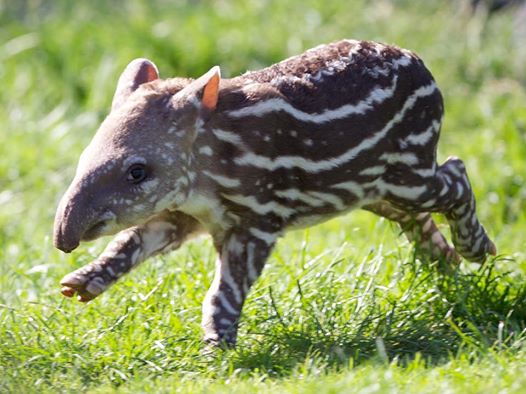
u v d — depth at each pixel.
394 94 12.91
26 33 24.53
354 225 17.47
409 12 26.02
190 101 12.01
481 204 17.81
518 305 13.38
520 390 10.50
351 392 10.48
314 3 25.42
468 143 19.92
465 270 14.46
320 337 12.35
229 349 12.05
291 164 12.45
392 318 12.73
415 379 10.91
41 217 18.34
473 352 11.61
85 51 23.66
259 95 12.35
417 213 13.62
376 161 12.88
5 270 14.91
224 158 12.21
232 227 12.52
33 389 11.34
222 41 23.80
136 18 24.62
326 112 12.52
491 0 25.86
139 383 11.27
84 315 12.93
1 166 19.89
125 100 12.43
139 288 13.33
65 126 21.41
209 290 12.57
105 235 11.91
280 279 13.80
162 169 11.92
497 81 23.52
